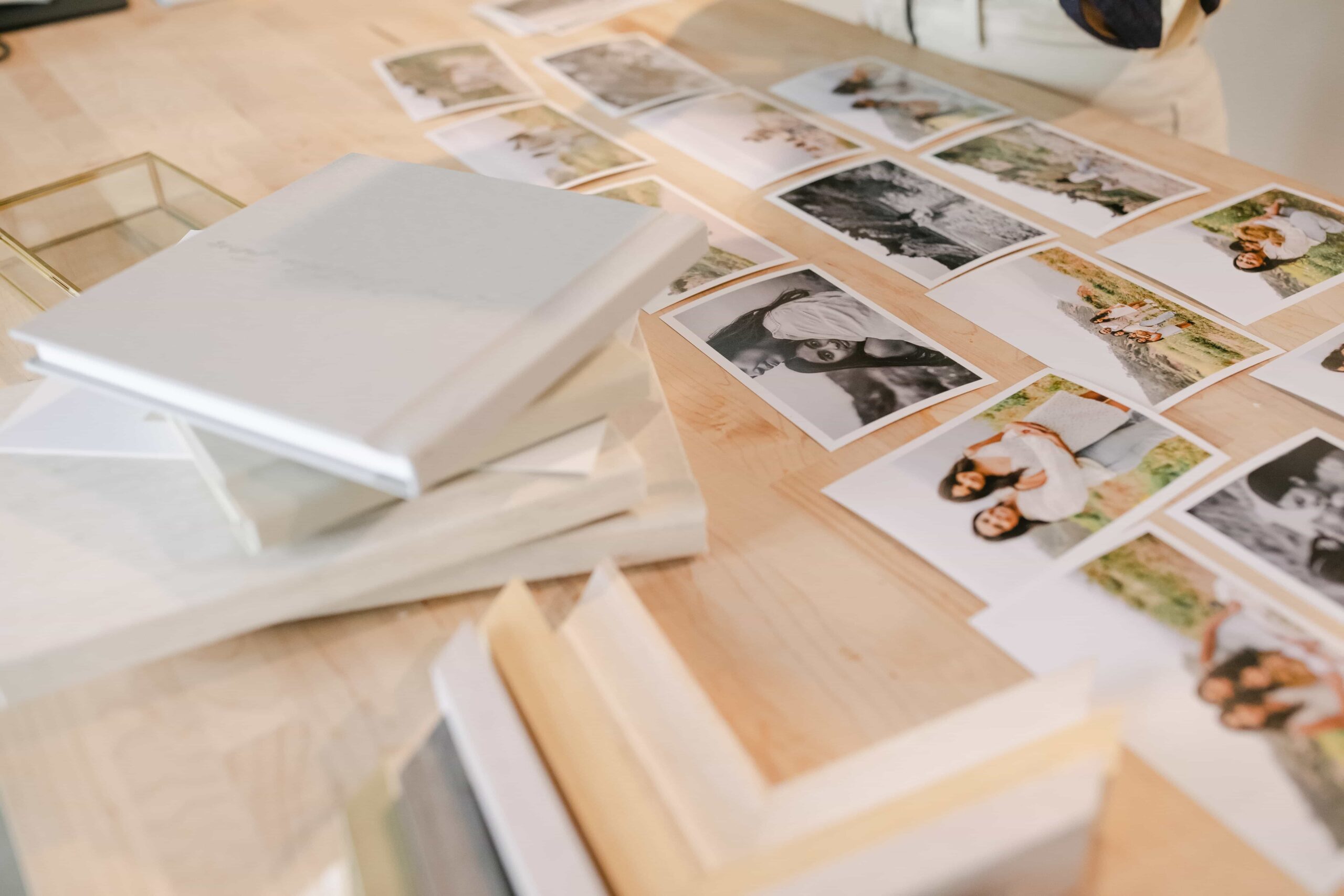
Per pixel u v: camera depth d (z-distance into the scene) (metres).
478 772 0.39
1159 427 0.62
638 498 0.53
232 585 0.47
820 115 1.04
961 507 0.57
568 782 0.40
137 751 0.46
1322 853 0.40
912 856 0.35
